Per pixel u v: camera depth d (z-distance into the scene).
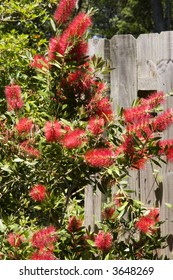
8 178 3.38
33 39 5.47
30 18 5.27
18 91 3.35
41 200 3.14
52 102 3.31
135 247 3.40
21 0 5.23
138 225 3.27
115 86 3.73
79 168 3.12
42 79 3.36
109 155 3.05
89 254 3.26
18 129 3.21
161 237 3.44
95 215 3.78
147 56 3.61
